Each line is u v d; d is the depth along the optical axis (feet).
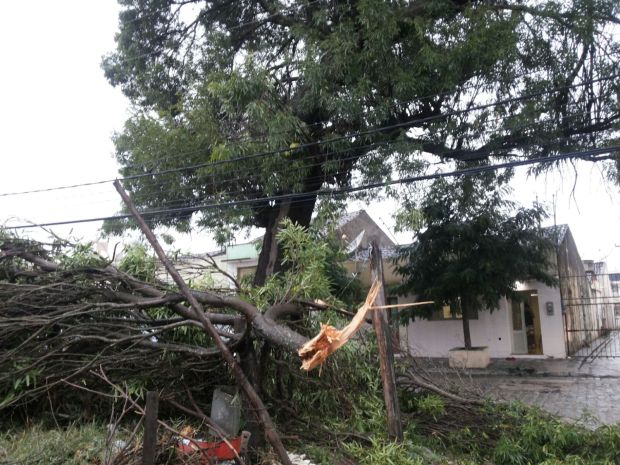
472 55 30.12
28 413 19.30
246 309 16.52
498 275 44.45
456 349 49.37
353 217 56.08
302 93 34.12
